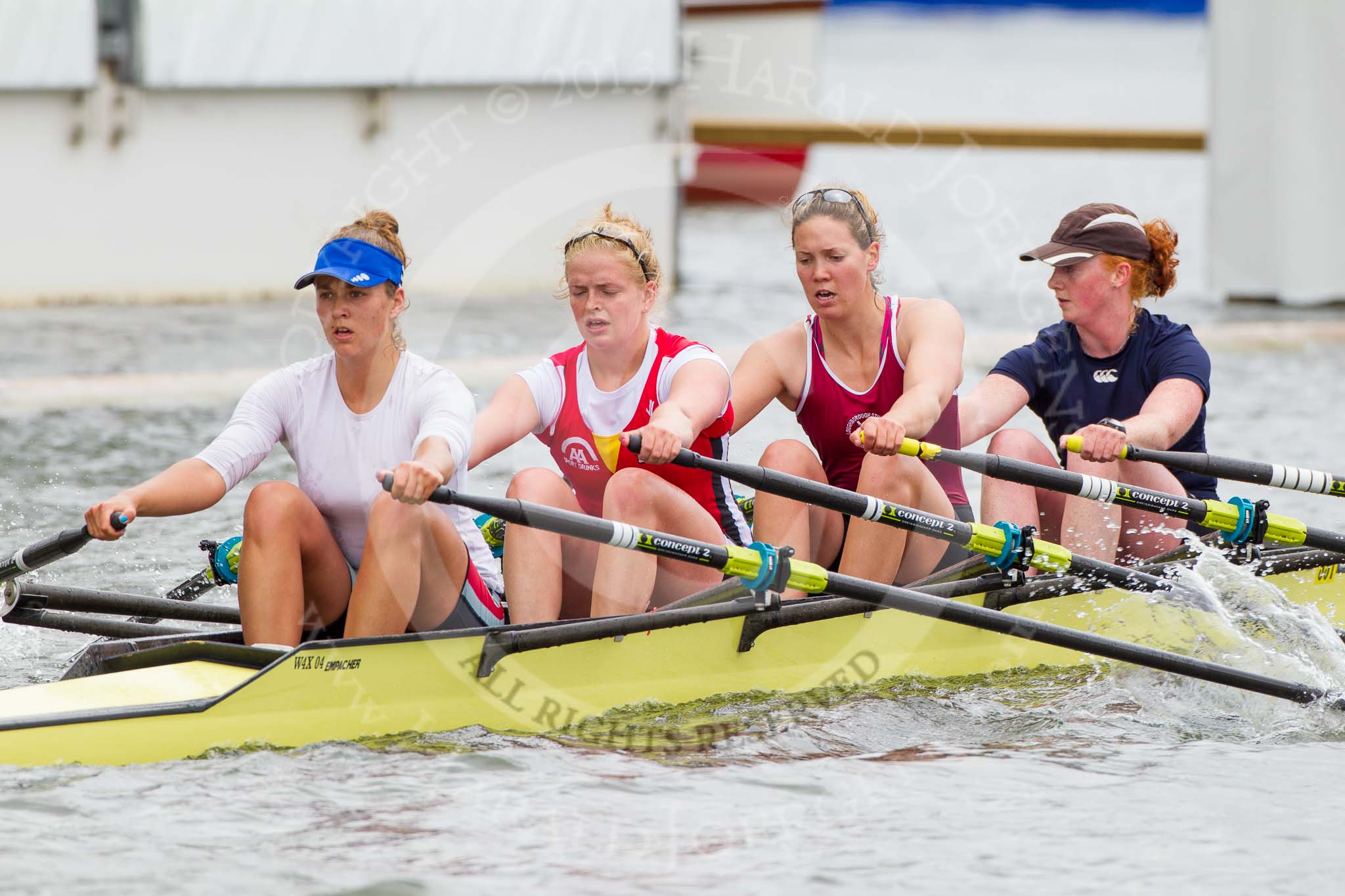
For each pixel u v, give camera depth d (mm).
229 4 47969
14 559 16688
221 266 50062
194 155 49031
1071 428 20953
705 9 71938
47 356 39625
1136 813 14359
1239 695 18328
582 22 49906
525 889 12461
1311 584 21422
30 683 17266
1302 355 43938
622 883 12617
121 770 14305
